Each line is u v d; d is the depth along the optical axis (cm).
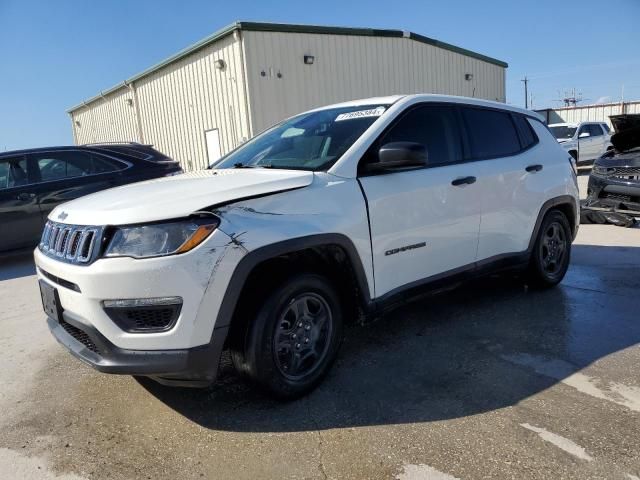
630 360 333
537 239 457
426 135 371
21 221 729
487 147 418
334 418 277
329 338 309
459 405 285
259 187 278
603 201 816
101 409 298
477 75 2055
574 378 312
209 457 248
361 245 311
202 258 246
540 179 455
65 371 353
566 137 1925
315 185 298
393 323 415
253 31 1322
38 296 561
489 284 513
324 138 352
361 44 1548
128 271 242
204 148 1589
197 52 1511
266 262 285
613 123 797
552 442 248
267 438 261
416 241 347
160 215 248
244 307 278
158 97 1817
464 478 225
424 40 1731
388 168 322
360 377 323
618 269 557
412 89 1723
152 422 281
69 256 267
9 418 292
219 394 308
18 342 416
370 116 356
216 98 1473
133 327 249
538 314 424
